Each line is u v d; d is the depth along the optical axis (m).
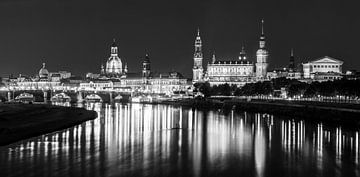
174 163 144.38
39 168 135.62
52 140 191.75
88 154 158.62
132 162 145.25
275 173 131.50
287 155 158.12
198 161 147.50
